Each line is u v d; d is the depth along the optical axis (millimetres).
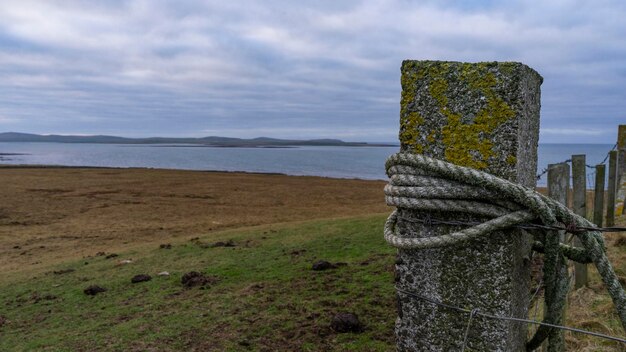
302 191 31844
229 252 10148
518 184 2480
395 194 2715
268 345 5070
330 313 5785
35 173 44688
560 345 2922
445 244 2549
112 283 8430
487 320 2559
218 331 5551
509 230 2512
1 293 8609
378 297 6195
